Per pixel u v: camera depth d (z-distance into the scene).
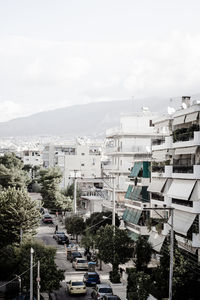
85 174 137.88
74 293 43.03
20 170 144.12
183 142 45.59
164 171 50.72
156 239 50.34
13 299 39.00
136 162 65.75
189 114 45.31
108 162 146.62
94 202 95.12
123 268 54.84
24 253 42.50
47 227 94.00
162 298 37.19
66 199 105.31
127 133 82.75
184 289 36.62
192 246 41.72
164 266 38.59
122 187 80.81
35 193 159.12
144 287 36.53
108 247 49.50
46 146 165.62
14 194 55.31
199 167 42.69
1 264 47.53
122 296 42.62
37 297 37.56
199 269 38.62
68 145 162.88
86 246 61.38
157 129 82.50
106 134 92.75
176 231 44.19
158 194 53.53
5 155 147.50
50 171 113.06
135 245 51.41
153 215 55.53
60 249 69.88
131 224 64.75
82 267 54.62
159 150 53.78
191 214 43.56
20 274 40.88
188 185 44.62
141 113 87.19
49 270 40.19
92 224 68.88
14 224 53.06
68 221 76.06
